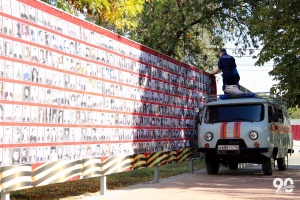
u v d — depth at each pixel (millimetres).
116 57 10930
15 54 7496
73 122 9125
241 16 24781
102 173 10117
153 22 25141
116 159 10734
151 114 12953
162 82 13852
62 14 8859
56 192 10859
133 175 15336
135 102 11938
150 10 24984
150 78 12945
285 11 17500
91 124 9773
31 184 7832
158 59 13594
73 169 9031
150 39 25266
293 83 19719
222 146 15266
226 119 15641
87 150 9594
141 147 12195
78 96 9312
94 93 9914
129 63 11633
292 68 19297
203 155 15852
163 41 25578
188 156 16062
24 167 7672
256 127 15039
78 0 13914
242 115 15539
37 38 8070
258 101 15562
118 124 10969
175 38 25781
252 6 24203
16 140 7500
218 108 15875
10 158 7352
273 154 16156
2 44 7191
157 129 13367
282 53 18625
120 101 11094
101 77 10219
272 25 17766
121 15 14555
